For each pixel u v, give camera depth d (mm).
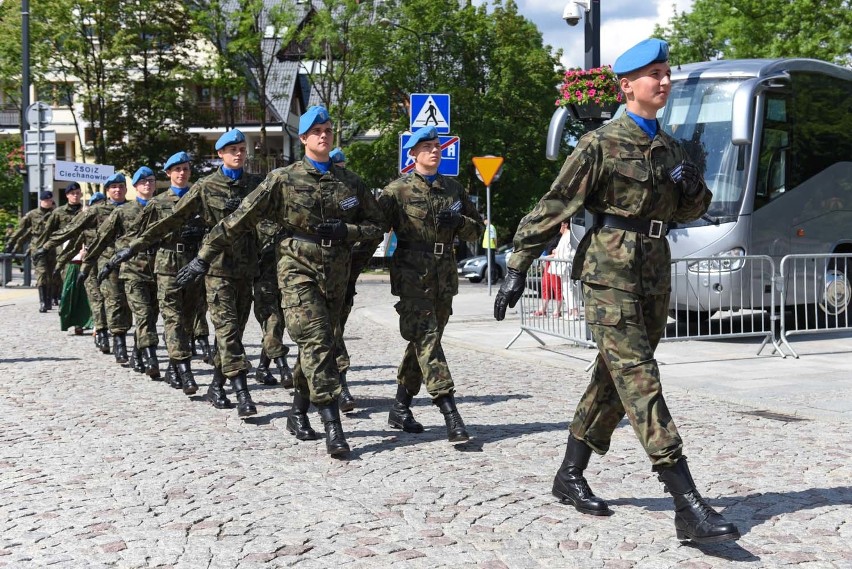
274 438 6914
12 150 44406
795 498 5125
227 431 7188
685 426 7207
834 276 12906
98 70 38781
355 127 41719
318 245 6359
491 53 42062
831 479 5531
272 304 9148
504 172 41219
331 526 4715
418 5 40094
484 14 42500
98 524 4785
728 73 13555
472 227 6820
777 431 6996
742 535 4504
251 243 7855
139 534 4613
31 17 36438
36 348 12891
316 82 41188
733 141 12703
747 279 12172
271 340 9109
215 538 4543
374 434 7000
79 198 16109
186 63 40312
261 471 5875
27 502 5203
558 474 5051
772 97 13555
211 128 41938
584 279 4547
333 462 6109
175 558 4262
